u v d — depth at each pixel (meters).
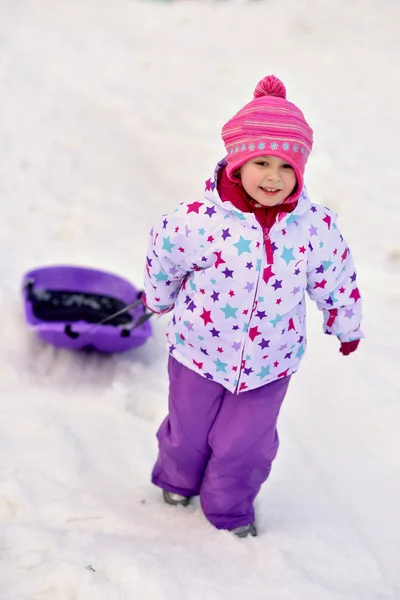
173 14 9.70
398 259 4.52
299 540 2.45
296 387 3.43
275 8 9.53
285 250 2.09
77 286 3.90
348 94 7.02
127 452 2.88
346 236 4.70
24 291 3.68
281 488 2.76
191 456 2.46
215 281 2.11
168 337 2.34
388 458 2.97
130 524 2.44
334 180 5.33
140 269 4.45
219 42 8.65
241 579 2.22
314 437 3.10
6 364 3.32
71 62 7.96
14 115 6.43
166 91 7.28
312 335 3.83
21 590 2.07
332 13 9.13
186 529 2.48
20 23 9.10
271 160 2.01
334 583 2.28
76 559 2.16
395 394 3.35
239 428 2.31
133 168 5.78
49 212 4.96
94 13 9.70
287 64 7.87
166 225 2.13
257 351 2.19
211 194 2.08
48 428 2.87
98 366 3.47
